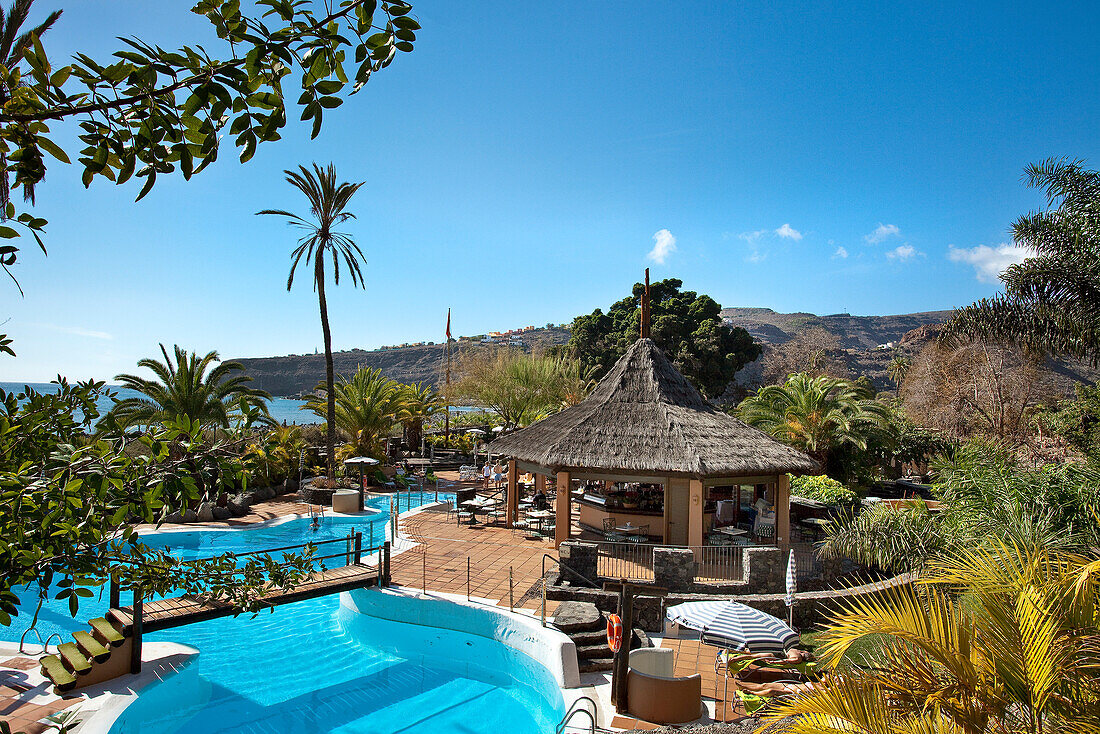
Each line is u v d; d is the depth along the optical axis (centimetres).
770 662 1050
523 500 2397
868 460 2608
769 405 2791
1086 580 450
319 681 1150
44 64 218
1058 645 421
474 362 4525
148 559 351
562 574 1406
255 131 229
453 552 1720
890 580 1334
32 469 308
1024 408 3189
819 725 447
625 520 1878
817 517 2091
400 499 2742
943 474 1569
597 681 1072
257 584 432
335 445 3288
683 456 1692
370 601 1386
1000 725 422
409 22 238
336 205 2880
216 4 211
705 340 5975
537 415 4006
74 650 1034
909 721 433
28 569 288
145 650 1144
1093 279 1775
